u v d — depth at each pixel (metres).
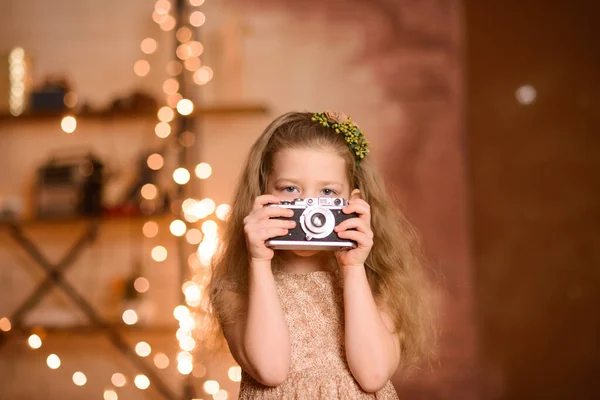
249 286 1.26
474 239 3.09
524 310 3.05
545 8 3.14
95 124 3.17
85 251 3.14
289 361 1.24
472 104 3.14
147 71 3.20
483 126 3.14
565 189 3.08
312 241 1.26
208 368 2.98
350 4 3.15
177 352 3.03
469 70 3.14
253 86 3.15
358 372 1.24
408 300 1.51
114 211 2.88
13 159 3.20
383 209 1.51
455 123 3.09
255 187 1.44
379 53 3.13
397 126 3.10
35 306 3.13
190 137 3.01
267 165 1.42
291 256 1.40
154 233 3.12
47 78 3.10
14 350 3.13
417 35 3.13
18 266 3.17
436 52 3.12
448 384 3.00
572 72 3.12
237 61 3.09
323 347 1.30
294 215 1.27
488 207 3.11
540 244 3.07
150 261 3.11
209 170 2.98
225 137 3.13
